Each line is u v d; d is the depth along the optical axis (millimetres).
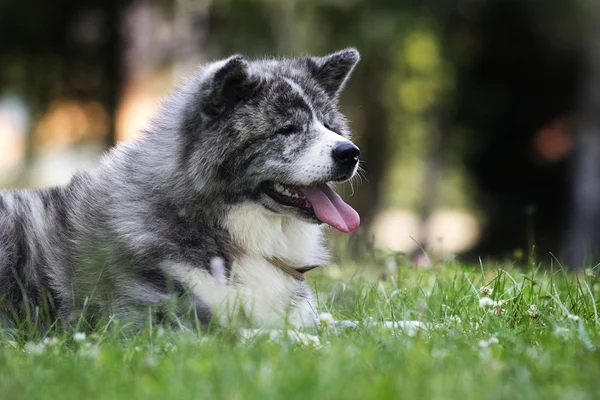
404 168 25891
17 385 4379
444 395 4039
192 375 4383
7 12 18656
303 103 6492
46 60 20016
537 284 6754
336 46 19781
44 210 6664
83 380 4441
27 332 6133
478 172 24250
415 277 7855
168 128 6637
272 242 6473
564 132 23109
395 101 22281
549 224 23359
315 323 6145
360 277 7797
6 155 23938
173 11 20438
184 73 7125
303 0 19422
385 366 4555
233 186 6309
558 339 5230
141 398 4086
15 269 6391
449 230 25922
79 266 6324
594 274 7164
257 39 19344
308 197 6430
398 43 20547
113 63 20438
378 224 22766
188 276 6145
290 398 3988
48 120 20797
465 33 21953
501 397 4020
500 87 23250
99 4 19844
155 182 6430
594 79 20578
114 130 20641
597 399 4055
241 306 5824
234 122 6324
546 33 20844
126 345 5395
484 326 5770
